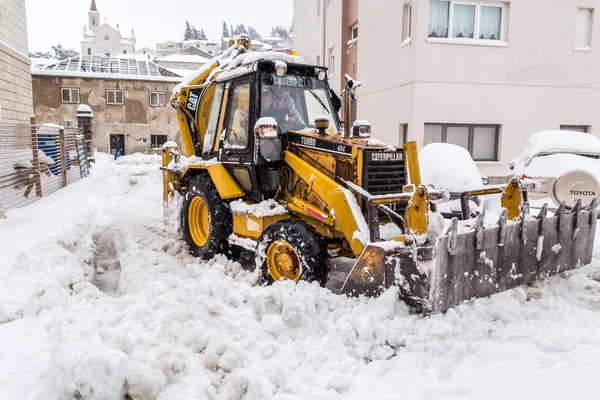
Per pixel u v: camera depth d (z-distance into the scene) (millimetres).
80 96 31547
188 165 6164
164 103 32812
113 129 32250
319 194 4410
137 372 2531
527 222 3879
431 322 3152
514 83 11562
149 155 29812
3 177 8672
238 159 5215
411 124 11406
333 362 2963
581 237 4375
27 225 6969
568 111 11898
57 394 2611
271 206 4914
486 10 11453
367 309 3383
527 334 3254
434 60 11180
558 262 4176
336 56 16734
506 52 11422
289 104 5309
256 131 4695
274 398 2537
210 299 3361
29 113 15055
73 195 10609
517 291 3795
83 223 7344
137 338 2928
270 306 3602
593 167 7348
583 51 11727
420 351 3021
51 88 31062
